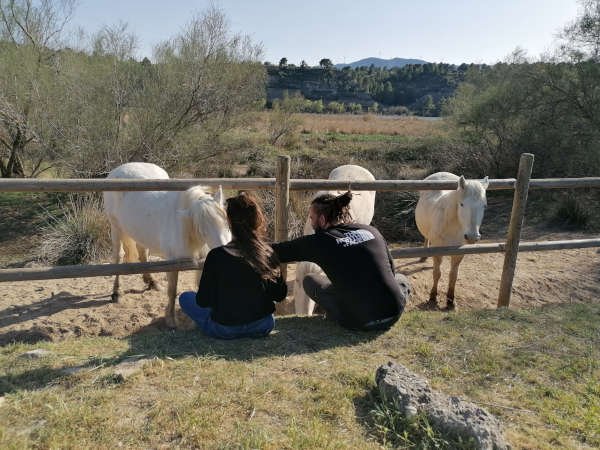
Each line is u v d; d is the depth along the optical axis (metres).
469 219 4.83
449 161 13.72
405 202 10.23
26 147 11.80
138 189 3.95
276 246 3.44
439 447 2.28
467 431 2.31
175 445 2.24
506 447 2.31
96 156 10.70
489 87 14.80
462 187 4.88
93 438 2.26
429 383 2.97
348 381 2.89
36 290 5.78
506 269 5.18
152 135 11.30
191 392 2.69
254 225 3.24
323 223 3.49
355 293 3.42
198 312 3.53
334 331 3.69
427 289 6.32
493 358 3.34
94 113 10.69
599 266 6.92
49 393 2.61
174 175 11.48
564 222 9.23
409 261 7.34
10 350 3.29
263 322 3.46
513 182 5.00
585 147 11.39
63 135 10.60
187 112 11.66
